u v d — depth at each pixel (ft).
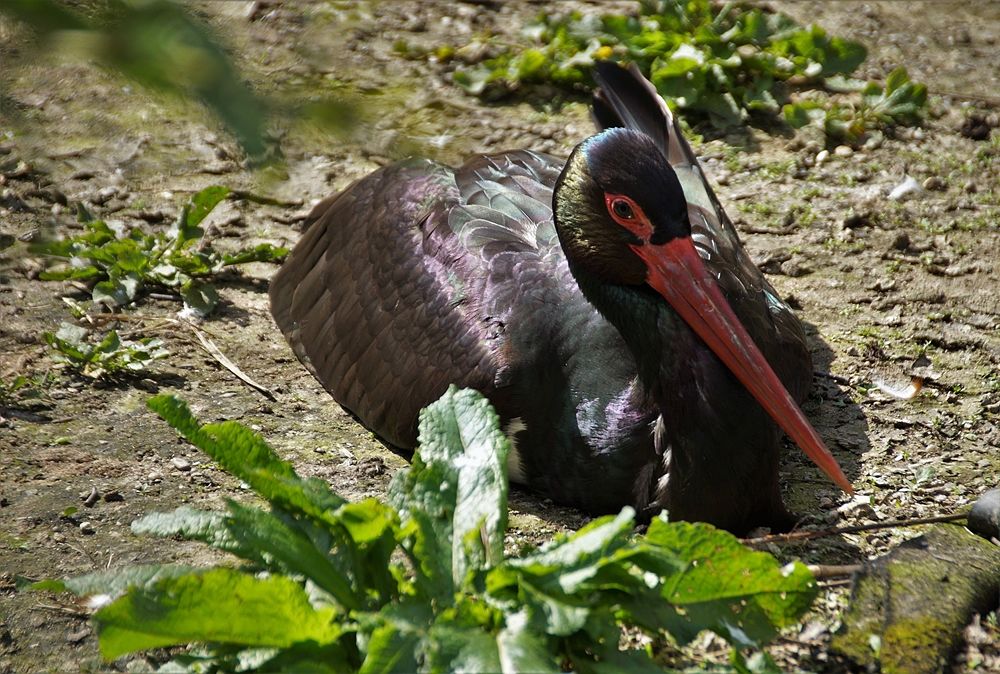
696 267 32.22
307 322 41.60
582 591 24.86
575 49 58.85
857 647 27.81
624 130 33.12
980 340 42.52
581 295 35.22
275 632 24.13
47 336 39.81
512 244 37.42
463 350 35.60
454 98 56.65
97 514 33.01
